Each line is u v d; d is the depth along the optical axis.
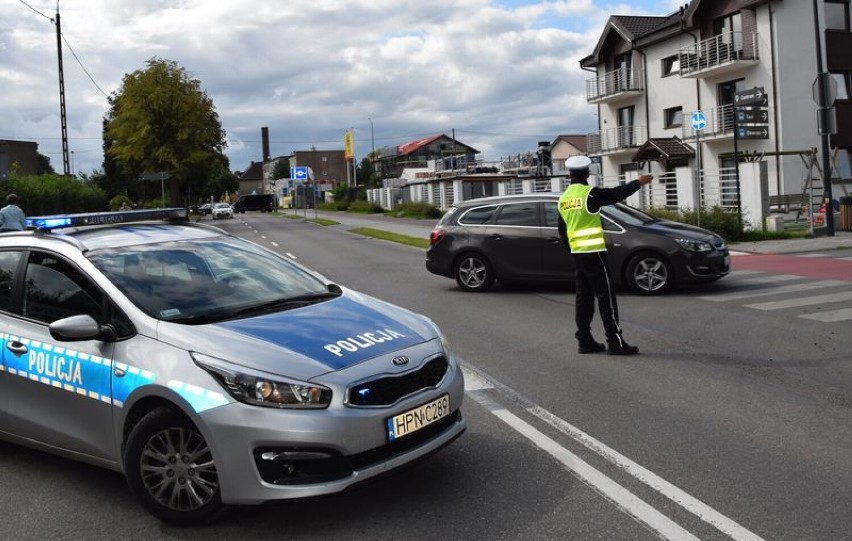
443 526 3.85
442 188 48.12
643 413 5.69
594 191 7.49
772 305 10.29
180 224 5.73
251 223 48.94
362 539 3.73
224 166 49.09
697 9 33.28
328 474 3.72
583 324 7.78
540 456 4.82
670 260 11.34
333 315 4.49
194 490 3.90
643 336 8.57
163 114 43.19
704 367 7.07
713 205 21.80
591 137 43.38
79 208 36.06
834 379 6.53
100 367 4.19
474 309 10.98
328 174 134.88
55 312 4.62
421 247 23.45
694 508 3.96
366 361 3.96
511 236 12.45
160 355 3.99
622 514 3.92
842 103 31.06
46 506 4.32
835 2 31.22
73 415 4.37
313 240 29.28
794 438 5.03
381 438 3.82
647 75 38.41
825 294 11.01
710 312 9.94
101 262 4.66
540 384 6.63
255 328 4.17
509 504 4.09
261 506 4.18
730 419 5.48
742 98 25.23
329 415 3.68
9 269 4.95
